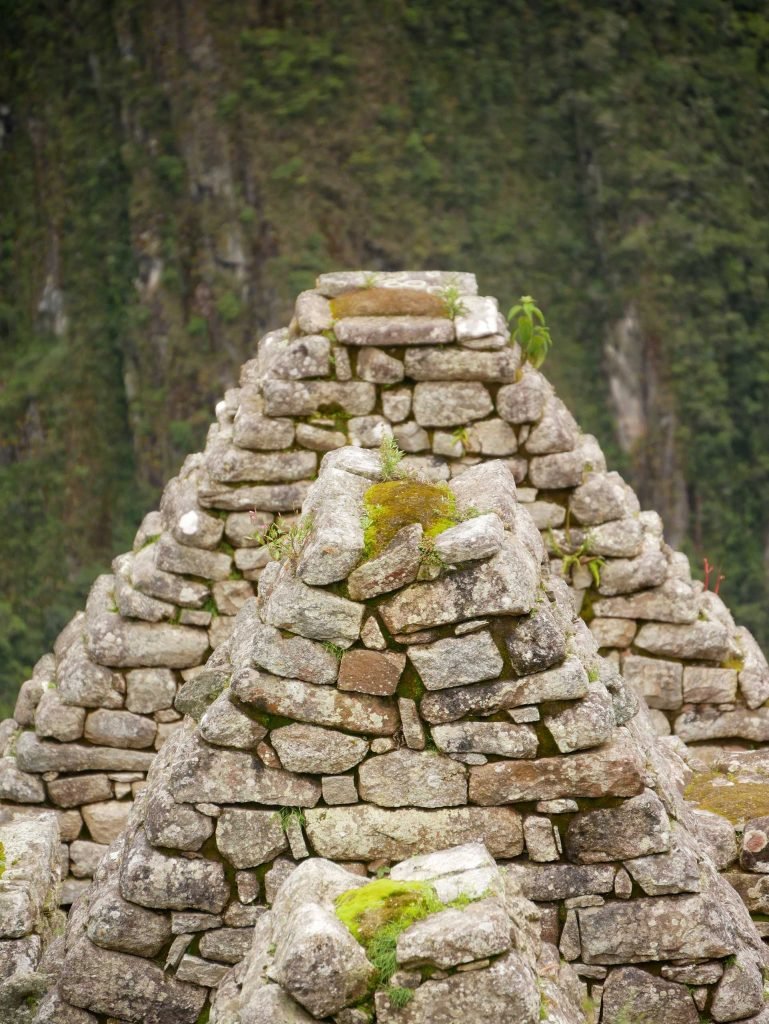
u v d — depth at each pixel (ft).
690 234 253.24
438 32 266.16
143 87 263.90
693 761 20.27
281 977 11.55
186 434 261.03
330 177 264.93
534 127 263.29
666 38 261.24
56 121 270.05
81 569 258.78
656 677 26.35
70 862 25.36
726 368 253.24
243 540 25.27
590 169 260.83
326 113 265.34
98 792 25.38
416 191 264.52
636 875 14.02
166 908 14.23
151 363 264.31
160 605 25.20
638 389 253.65
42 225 271.49
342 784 14.17
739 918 14.47
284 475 25.17
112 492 264.11
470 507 14.66
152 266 265.13
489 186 264.11
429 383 25.31
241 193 263.08
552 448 25.50
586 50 261.65
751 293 254.47
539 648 13.88
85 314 268.41
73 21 267.18
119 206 268.21
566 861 14.11
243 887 14.19
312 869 12.81
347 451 16.21
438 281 27.50
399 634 13.94
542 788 14.03
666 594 26.16
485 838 14.12
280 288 261.03
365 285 27.07
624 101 258.98
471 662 13.91
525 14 262.67
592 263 260.01
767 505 249.96
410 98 265.54
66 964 14.29
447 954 11.56
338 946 11.54
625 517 25.98
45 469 263.49
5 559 258.98
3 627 252.01
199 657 25.30
